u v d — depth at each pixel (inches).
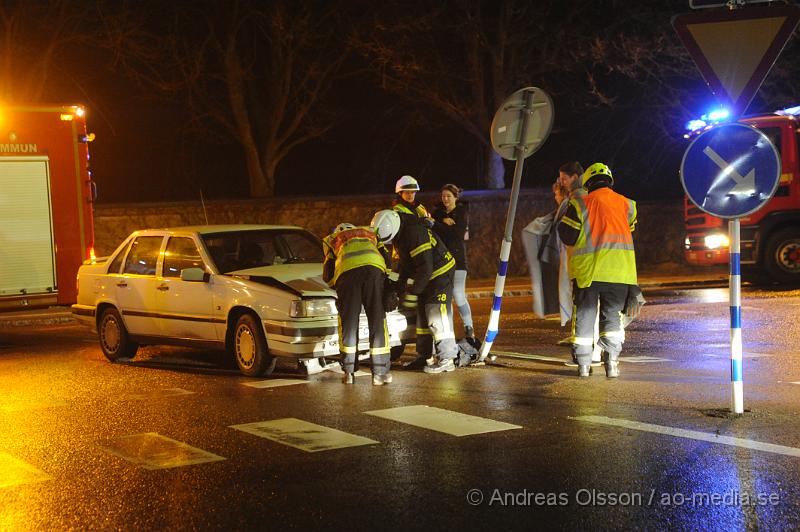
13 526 211.6
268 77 981.2
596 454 257.4
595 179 374.6
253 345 398.3
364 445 273.9
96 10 841.5
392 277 411.5
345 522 208.2
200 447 278.7
